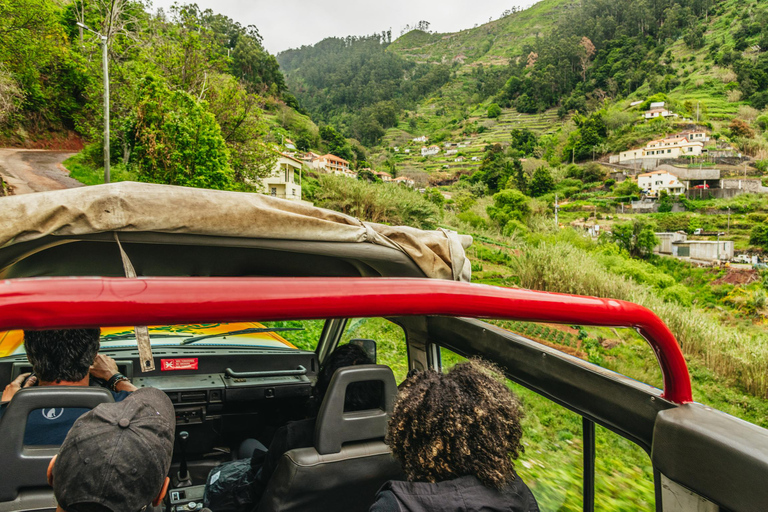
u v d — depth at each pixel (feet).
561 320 3.30
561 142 512.63
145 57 101.50
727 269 209.77
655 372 22.18
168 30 100.89
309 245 4.20
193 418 8.88
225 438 9.46
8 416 4.40
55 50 143.84
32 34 136.77
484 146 584.40
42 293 1.75
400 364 10.61
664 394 4.63
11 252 3.41
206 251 4.25
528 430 6.27
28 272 4.32
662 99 499.92
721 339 33.14
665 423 4.37
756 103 476.95
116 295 1.85
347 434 5.89
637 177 387.55
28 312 1.73
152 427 3.32
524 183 395.96
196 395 8.79
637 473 4.92
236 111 95.04
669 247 266.57
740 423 4.10
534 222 142.72
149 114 73.87
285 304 2.17
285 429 6.37
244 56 460.96
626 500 4.91
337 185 83.41
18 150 141.59
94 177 118.32
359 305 2.37
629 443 5.03
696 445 4.07
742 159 389.80
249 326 10.99
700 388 29.25
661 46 639.35
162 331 10.53
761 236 261.44
